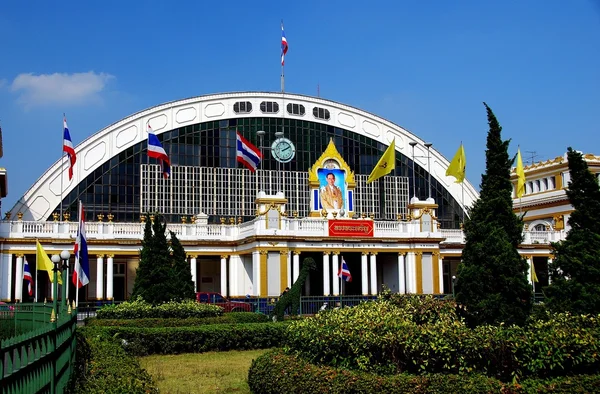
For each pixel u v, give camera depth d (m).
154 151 57.75
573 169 25.44
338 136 75.19
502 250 20.23
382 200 75.56
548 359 14.34
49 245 56.25
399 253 63.09
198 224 62.06
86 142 65.69
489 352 14.50
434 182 78.56
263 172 71.56
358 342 15.80
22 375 10.66
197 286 65.88
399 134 77.81
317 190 67.44
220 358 27.81
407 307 19.23
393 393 14.08
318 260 64.62
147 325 31.61
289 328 18.89
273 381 16.98
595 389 13.45
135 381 14.74
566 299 23.42
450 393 13.60
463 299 20.61
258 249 56.69
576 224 24.86
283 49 74.38
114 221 65.31
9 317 31.75
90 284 61.22
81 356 19.59
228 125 71.38
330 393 14.79
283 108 73.31
